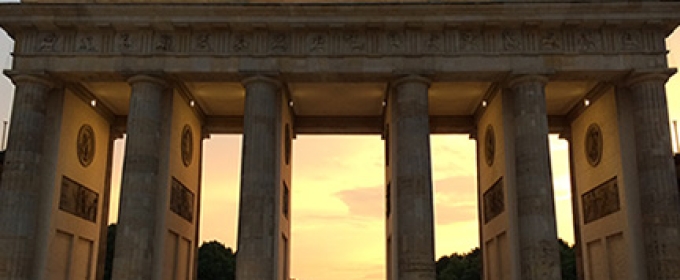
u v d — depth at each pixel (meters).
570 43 60.34
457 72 59.91
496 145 67.12
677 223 56.78
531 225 56.50
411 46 60.69
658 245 56.50
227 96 71.75
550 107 75.69
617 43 60.16
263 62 60.34
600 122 67.56
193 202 73.69
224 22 59.84
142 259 56.34
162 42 60.88
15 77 59.94
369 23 59.91
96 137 72.75
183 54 60.44
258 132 58.97
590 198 70.88
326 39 61.16
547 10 59.09
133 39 60.91
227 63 60.34
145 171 58.22
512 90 61.94
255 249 56.12
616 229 62.59
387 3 59.25
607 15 59.38
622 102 62.31
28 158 58.97
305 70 60.19
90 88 67.69
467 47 60.47
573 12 59.31
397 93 61.44
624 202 60.59
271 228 57.78
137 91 59.97
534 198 56.91
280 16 60.03
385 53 60.34
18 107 59.81
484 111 73.69
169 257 63.66
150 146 59.06
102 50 60.53
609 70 59.47
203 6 59.44
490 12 59.31
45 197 60.47
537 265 55.53
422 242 56.06
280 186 62.19
